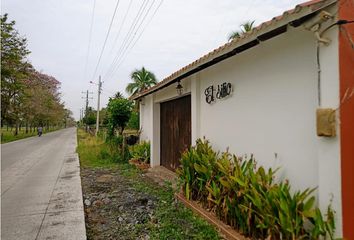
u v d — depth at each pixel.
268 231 3.62
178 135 9.24
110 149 15.12
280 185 3.75
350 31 3.12
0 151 19.34
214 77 6.37
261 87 4.69
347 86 3.12
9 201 6.77
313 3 3.01
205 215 5.11
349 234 3.06
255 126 4.86
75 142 28.06
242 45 4.31
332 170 3.16
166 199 6.59
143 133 13.87
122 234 4.74
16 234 4.70
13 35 29.30
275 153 4.35
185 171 6.17
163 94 10.05
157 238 4.45
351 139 3.11
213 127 6.44
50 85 52.22
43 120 50.66
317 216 3.18
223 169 4.75
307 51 3.75
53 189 7.96
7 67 29.09
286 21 3.36
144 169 10.84
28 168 11.96
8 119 32.31
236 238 4.12
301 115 3.85
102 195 7.35
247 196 3.92
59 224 5.14
